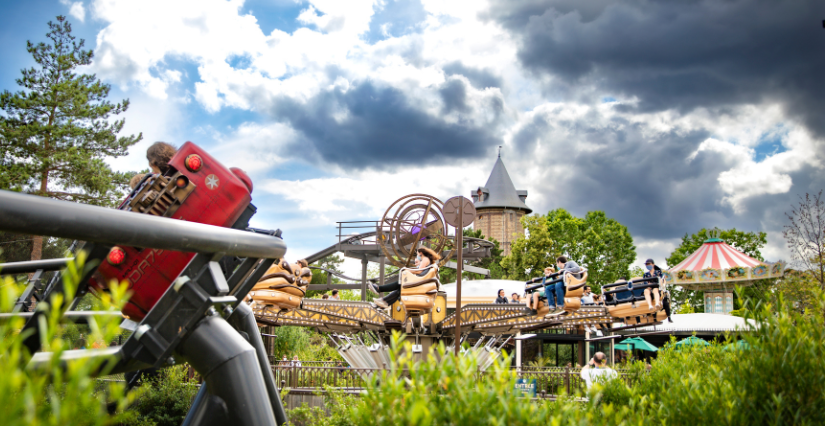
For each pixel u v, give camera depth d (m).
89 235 2.02
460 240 8.88
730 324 28.39
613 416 2.52
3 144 25.31
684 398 2.76
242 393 2.78
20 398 1.04
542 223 52.34
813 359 2.62
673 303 59.12
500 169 115.44
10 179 24.17
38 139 25.94
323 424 5.94
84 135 26.67
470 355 2.04
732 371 2.93
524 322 13.87
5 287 1.07
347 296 45.34
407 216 15.59
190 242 2.49
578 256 58.00
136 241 2.21
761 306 2.90
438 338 14.02
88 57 28.03
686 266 46.75
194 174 3.26
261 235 3.15
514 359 27.11
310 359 22.27
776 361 2.66
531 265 51.97
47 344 1.11
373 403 1.97
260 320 11.44
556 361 31.55
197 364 2.83
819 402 2.52
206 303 2.64
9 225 1.77
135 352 2.57
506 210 111.19
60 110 26.77
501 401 1.83
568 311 13.46
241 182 3.37
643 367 5.37
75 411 1.05
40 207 1.85
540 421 1.89
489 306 14.02
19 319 1.15
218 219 3.29
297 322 13.26
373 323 13.80
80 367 1.09
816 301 2.85
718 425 2.53
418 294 12.12
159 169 3.91
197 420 2.78
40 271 3.52
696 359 4.30
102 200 25.97
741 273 35.22
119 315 1.25
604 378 4.84
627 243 59.53
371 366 14.23
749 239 60.53
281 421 4.24
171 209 3.21
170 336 2.62
